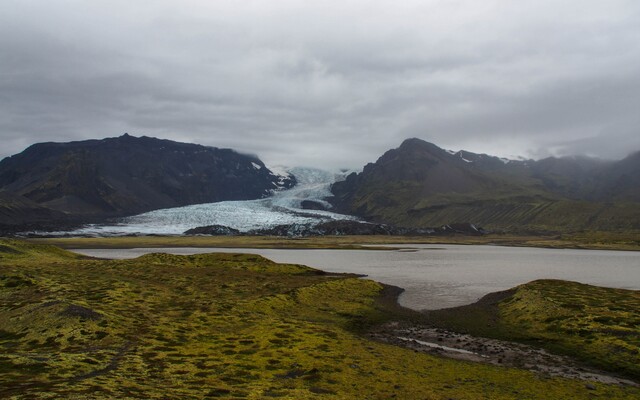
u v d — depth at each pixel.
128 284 91.19
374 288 102.44
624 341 53.62
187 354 47.78
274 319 67.62
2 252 139.50
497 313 77.25
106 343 50.69
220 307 74.62
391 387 39.41
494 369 46.84
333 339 56.22
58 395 31.30
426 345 57.62
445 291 102.81
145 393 33.59
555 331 61.78
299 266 136.25
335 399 35.38
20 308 63.59
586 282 118.25
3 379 36.59
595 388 41.19
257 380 39.81
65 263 126.62
